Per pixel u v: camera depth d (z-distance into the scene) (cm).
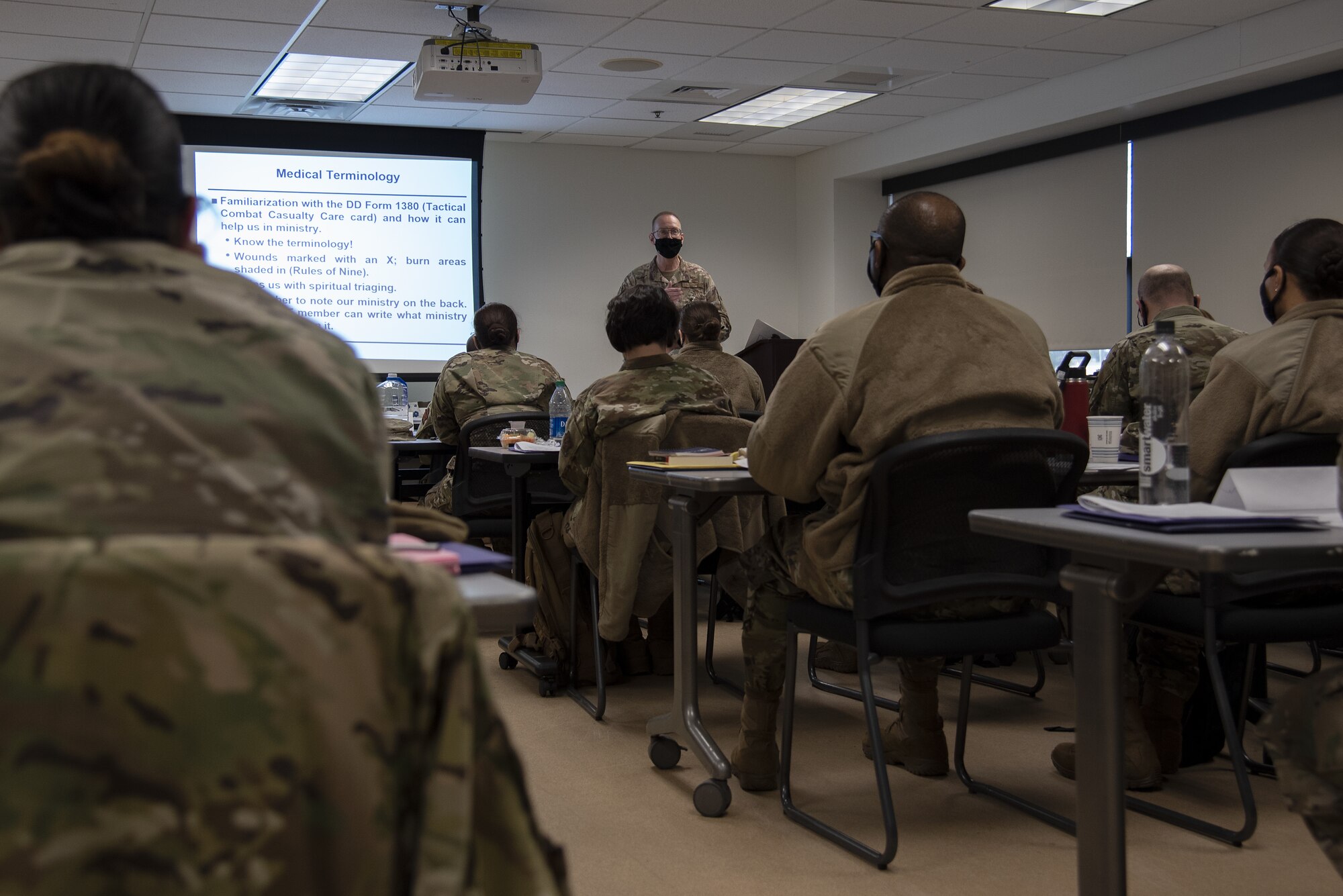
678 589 238
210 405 67
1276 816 218
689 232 913
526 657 331
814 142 880
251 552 60
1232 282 648
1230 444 206
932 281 204
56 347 66
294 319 76
